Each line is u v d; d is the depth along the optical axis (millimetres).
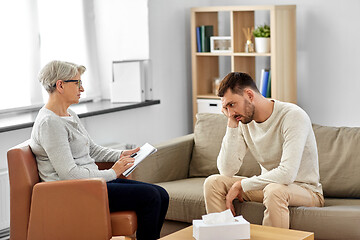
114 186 3246
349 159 3463
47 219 3035
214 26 5898
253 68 5805
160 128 5680
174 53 5766
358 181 3414
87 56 5359
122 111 5234
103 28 5410
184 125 6004
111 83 5273
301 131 3068
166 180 3984
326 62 5586
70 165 3094
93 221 3008
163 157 3953
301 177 3191
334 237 2965
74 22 5223
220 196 3248
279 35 5293
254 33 5445
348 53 5465
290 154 3039
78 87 3295
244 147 3365
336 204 3338
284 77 5402
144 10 5285
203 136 4098
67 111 3463
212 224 2576
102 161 3607
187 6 5895
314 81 5664
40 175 3178
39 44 4871
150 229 3215
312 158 3191
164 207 3402
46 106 3260
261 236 2605
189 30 5957
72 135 3238
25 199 3062
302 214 3020
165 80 5672
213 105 5672
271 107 3176
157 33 5512
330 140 3559
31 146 3170
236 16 5504
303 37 5660
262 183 3080
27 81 4797
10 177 3064
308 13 5605
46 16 4980
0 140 4207
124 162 3336
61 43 5113
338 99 5570
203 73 5848
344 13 5438
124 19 5355
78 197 3006
